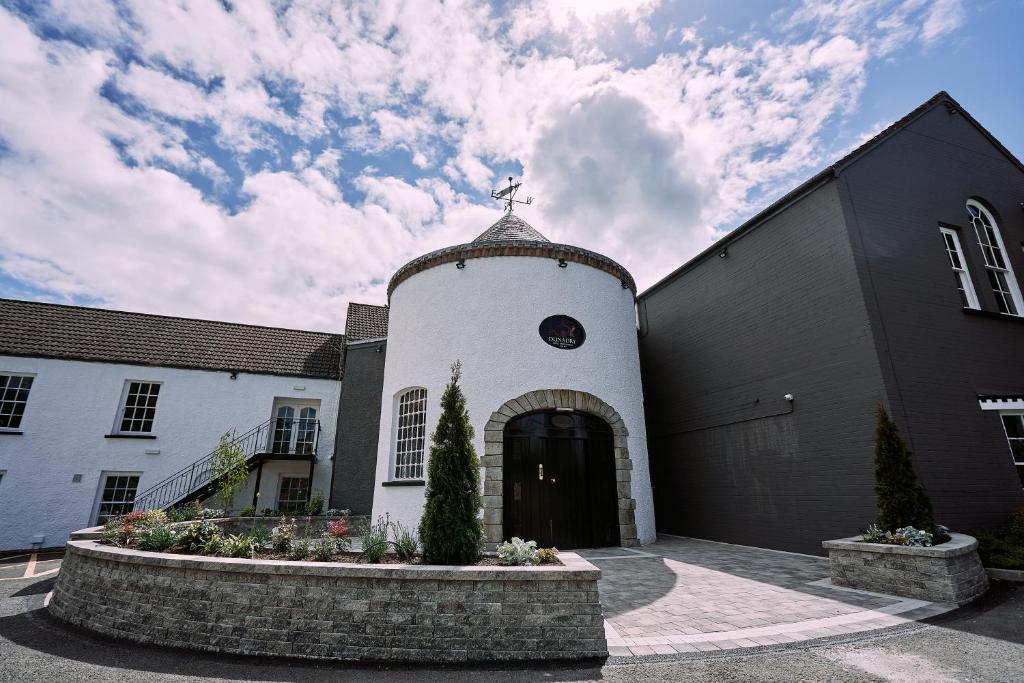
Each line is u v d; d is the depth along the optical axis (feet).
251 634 15.21
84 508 43.78
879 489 23.00
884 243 29.89
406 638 14.49
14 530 41.70
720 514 36.83
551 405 33.01
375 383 46.62
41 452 43.80
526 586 14.83
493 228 44.60
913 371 27.55
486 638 14.39
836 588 21.75
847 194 29.86
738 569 25.95
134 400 48.24
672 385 44.04
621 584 22.86
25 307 51.11
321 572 15.24
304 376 53.52
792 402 31.73
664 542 36.32
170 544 19.79
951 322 30.14
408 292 37.78
